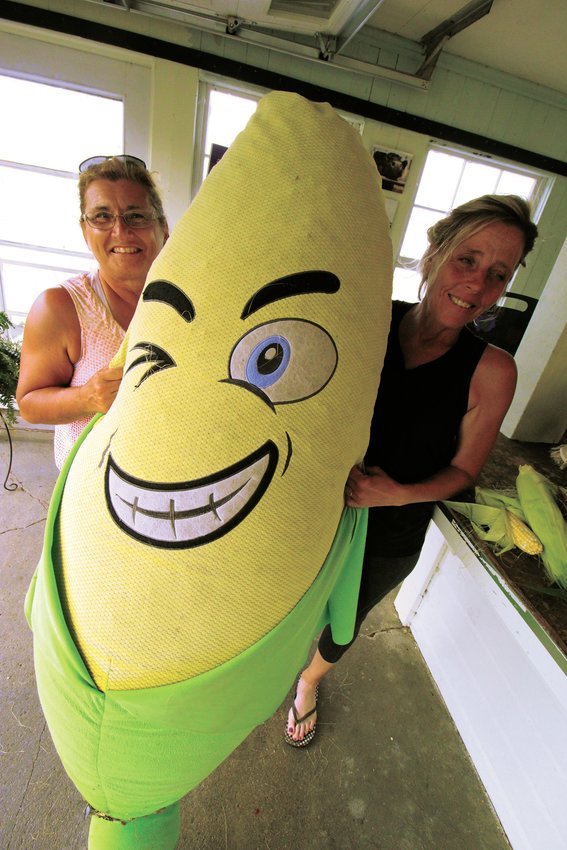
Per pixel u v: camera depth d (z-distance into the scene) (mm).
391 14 1715
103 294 786
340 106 1933
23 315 2193
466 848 961
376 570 905
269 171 406
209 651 423
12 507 1706
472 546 779
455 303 625
